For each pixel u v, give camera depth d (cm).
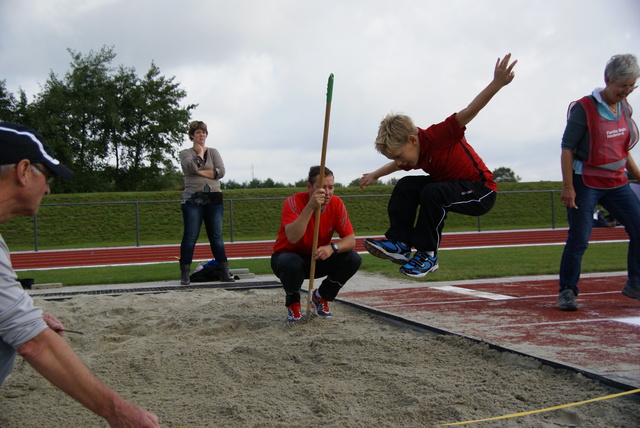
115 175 3625
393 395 255
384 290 596
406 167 368
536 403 238
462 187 358
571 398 241
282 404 249
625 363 279
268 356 330
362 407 242
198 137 685
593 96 414
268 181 3297
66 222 1967
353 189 2405
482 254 1052
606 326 373
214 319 453
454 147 361
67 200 2200
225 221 2030
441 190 353
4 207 165
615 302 471
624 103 421
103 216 2033
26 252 1504
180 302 549
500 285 607
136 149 3622
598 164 415
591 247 1125
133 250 1471
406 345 341
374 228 2042
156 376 302
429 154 357
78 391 159
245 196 2320
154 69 3697
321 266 441
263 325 431
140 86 3622
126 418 162
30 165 166
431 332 376
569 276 434
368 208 2152
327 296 452
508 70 328
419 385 266
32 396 278
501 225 2138
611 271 712
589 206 424
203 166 683
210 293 603
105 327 440
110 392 162
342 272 440
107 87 3562
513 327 378
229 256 1227
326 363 312
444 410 233
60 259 1296
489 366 293
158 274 820
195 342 379
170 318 461
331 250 419
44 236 1872
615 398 235
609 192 426
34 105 3306
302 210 420
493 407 235
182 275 689
